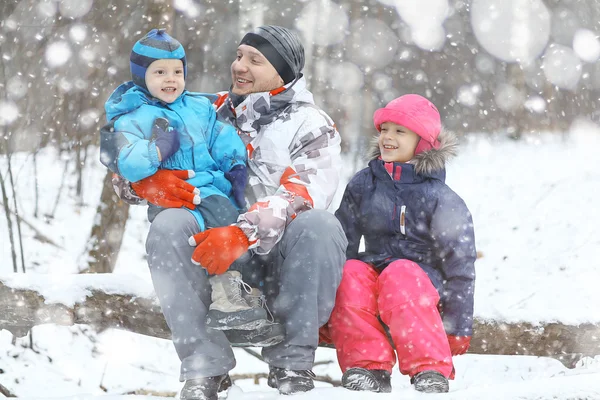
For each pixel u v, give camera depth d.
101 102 15.48
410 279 6.52
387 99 27.69
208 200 6.41
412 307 6.36
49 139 17.53
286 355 6.00
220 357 5.84
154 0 13.40
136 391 11.80
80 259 13.06
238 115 7.15
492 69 31.31
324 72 25.81
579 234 20.34
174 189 6.24
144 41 6.59
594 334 8.57
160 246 5.92
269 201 6.17
